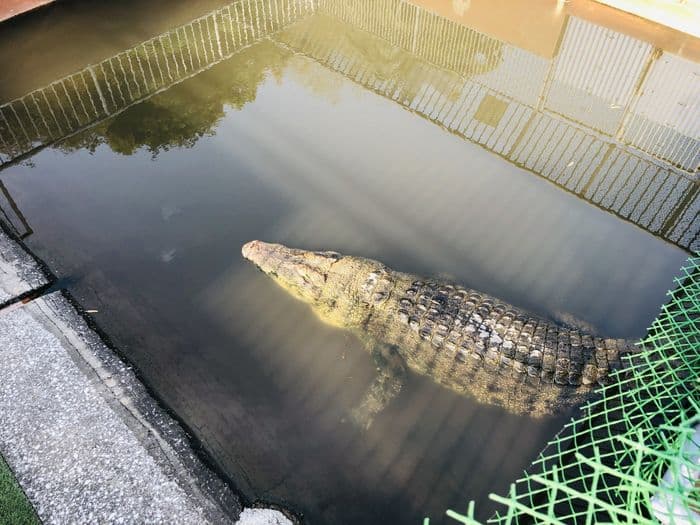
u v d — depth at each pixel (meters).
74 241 2.34
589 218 2.43
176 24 3.58
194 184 2.63
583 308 2.11
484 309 1.94
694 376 1.41
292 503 1.63
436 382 1.92
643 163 2.60
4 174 2.62
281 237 2.41
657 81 2.83
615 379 1.77
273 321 2.13
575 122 2.81
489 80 3.19
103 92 3.09
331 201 2.56
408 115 3.00
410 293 2.04
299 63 3.38
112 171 2.67
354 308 2.09
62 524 1.47
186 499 1.55
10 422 1.67
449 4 3.42
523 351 1.82
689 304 2.03
